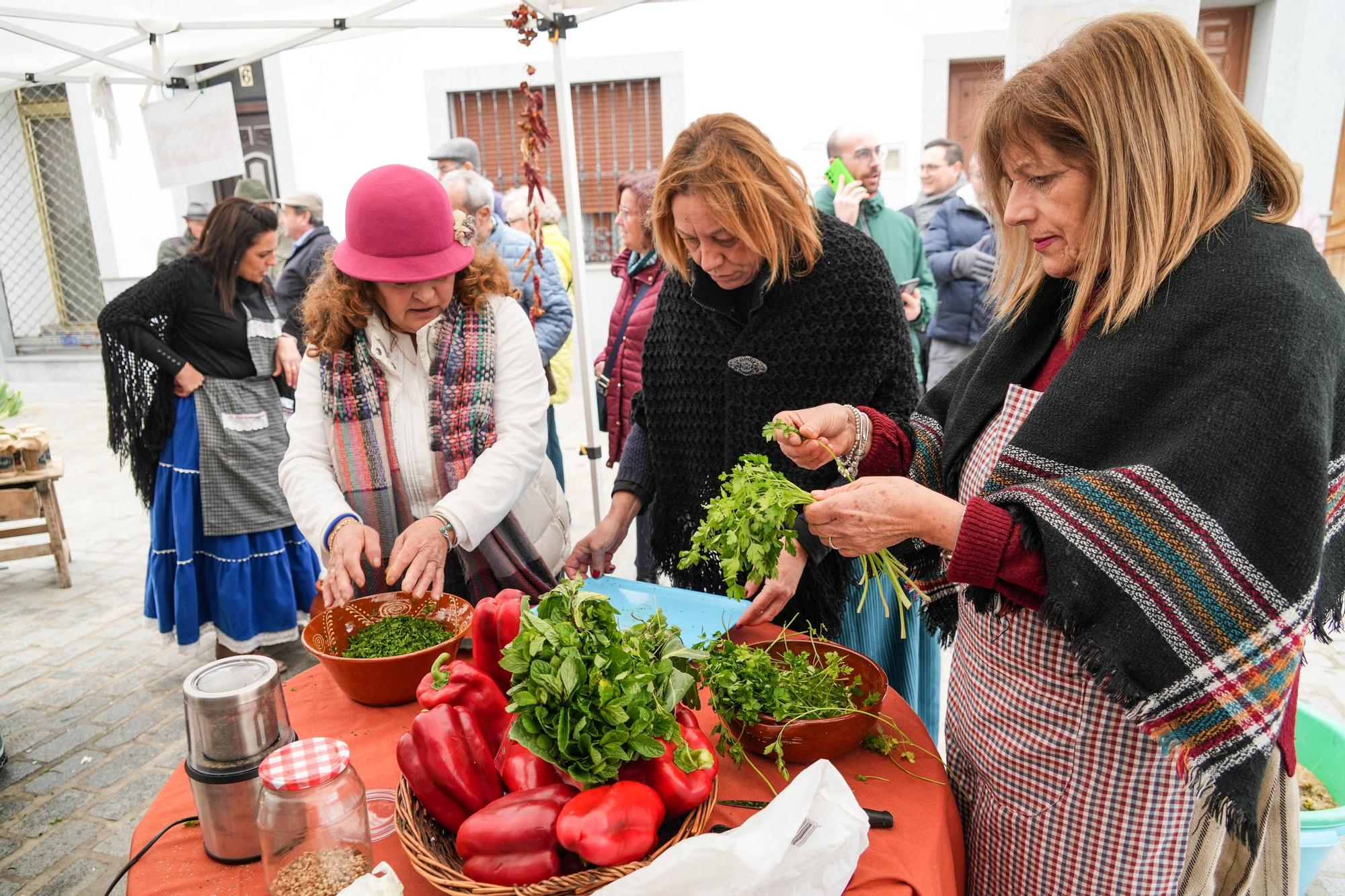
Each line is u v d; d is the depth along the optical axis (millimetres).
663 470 2154
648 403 2137
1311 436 1009
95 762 3000
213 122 3738
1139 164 1098
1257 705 1047
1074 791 1299
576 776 1059
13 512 4301
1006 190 1354
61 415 8086
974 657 1437
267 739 1170
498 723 1229
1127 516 1061
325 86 7316
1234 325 1055
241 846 1155
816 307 1857
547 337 4109
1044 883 1354
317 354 1847
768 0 6594
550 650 1095
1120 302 1171
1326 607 1188
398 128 7355
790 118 6777
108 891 1160
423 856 1021
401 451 1876
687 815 1103
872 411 1651
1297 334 1026
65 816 2727
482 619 1268
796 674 1425
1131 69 1104
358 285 1768
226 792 1130
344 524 1688
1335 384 1054
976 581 1168
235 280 3283
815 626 1924
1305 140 5895
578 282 2947
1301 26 5730
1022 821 1356
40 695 3432
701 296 1956
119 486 6137
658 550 2219
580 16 2861
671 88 6918
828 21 6523
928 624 1619
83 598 4332
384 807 1258
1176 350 1096
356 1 3379
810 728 1274
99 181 8141
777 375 1896
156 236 8297
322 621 1624
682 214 1736
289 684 1633
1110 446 1149
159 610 3416
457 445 1862
